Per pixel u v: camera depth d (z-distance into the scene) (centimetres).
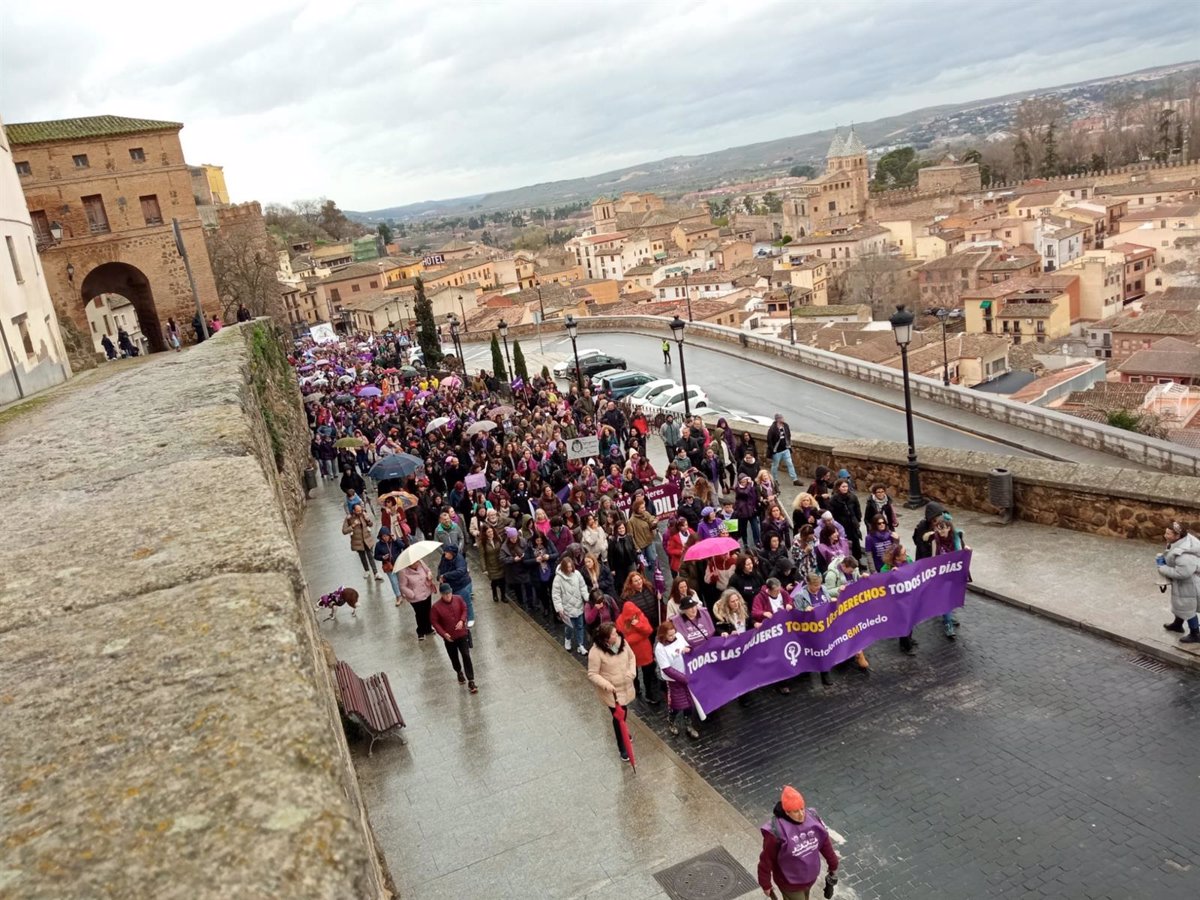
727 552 1223
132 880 244
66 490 745
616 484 1814
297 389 3722
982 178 18338
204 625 405
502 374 4509
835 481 1611
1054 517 1560
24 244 2500
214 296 4300
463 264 14588
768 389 3809
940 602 1198
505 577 1546
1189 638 1081
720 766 984
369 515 2262
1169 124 17125
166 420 1075
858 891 771
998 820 838
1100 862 769
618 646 981
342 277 13362
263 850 253
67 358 2789
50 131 3969
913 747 973
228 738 309
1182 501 1359
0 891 242
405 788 995
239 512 602
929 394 3341
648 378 3853
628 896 788
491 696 1202
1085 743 936
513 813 929
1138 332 8031
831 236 13025
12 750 314
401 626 1495
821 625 1105
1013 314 9625
